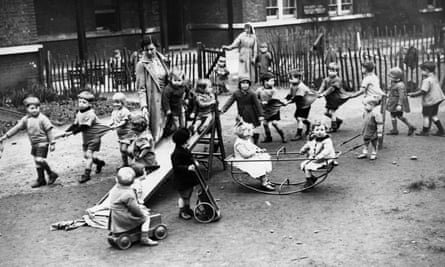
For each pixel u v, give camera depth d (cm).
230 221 799
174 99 1052
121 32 2602
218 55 1920
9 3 1873
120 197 710
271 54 1997
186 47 2795
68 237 774
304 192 902
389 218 773
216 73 1930
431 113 1197
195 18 2788
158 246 727
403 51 2228
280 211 827
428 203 820
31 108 988
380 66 1739
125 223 719
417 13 2995
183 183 804
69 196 950
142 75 1040
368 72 1188
